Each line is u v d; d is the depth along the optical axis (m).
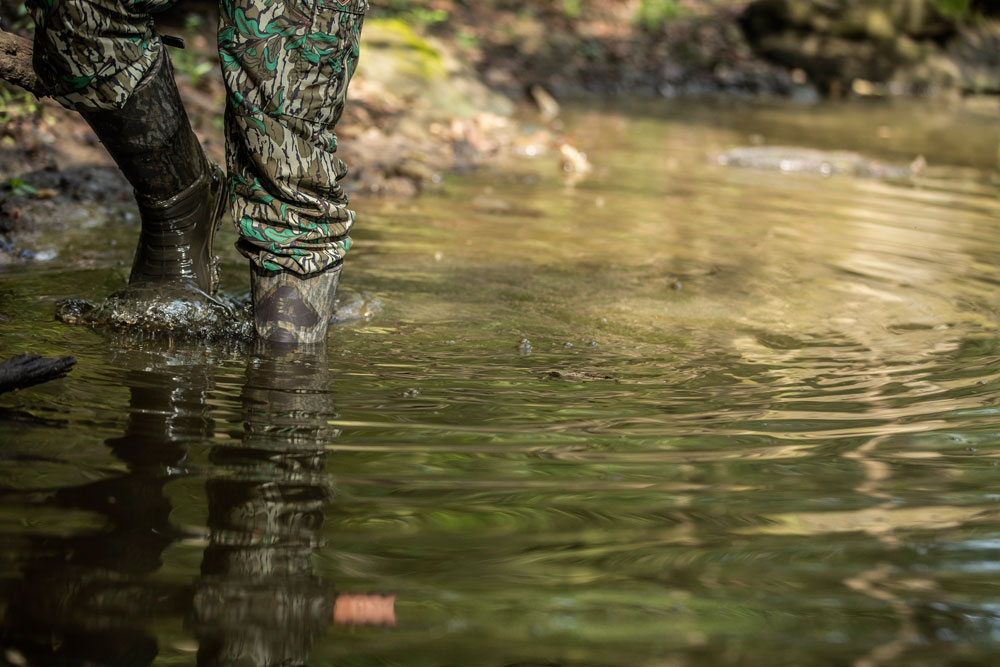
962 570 1.69
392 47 7.63
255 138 2.62
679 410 2.46
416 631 1.47
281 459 2.04
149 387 2.40
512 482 2.00
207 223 3.00
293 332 2.81
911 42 11.73
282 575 1.61
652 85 10.33
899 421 2.42
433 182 5.55
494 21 11.20
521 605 1.55
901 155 7.33
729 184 5.93
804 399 2.57
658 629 1.49
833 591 1.61
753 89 10.74
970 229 4.95
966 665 1.42
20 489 1.83
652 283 3.75
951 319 3.39
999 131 8.90
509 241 4.31
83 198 4.55
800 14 11.74
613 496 1.95
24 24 5.39
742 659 1.42
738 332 3.19
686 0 13.20
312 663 1.38
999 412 2.48
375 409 2.36
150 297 2.90
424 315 3.21
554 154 6.69
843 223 4.97
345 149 5.87
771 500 1.96
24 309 2.97
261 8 2.53
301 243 2.75
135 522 1.74
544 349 2.93
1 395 2.26
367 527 1.78
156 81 2.65
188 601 1.52
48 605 1.49
